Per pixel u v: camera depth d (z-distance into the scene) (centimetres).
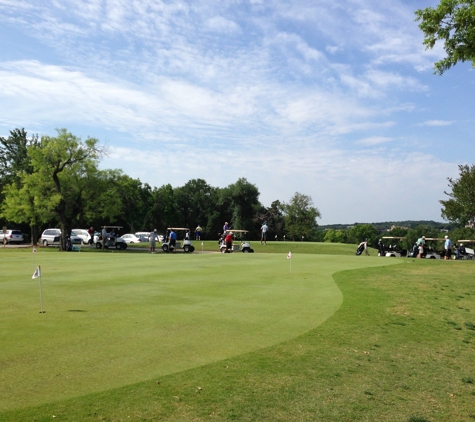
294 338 849
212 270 2034
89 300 1208
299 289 1460
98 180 5144
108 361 691
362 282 1638
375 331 916
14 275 1770
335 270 2077
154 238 4169
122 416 502
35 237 5909
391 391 613
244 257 3002
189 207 10606
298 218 10238
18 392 566
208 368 668
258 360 712
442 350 812
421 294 1370
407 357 764
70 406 525
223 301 1222
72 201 5084
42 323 931
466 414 552
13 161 7581
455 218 5981
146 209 9050
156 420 496
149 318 993
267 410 534
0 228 7288
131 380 612
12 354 718
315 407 549
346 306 1164
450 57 1300
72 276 1744
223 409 530
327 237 14975
